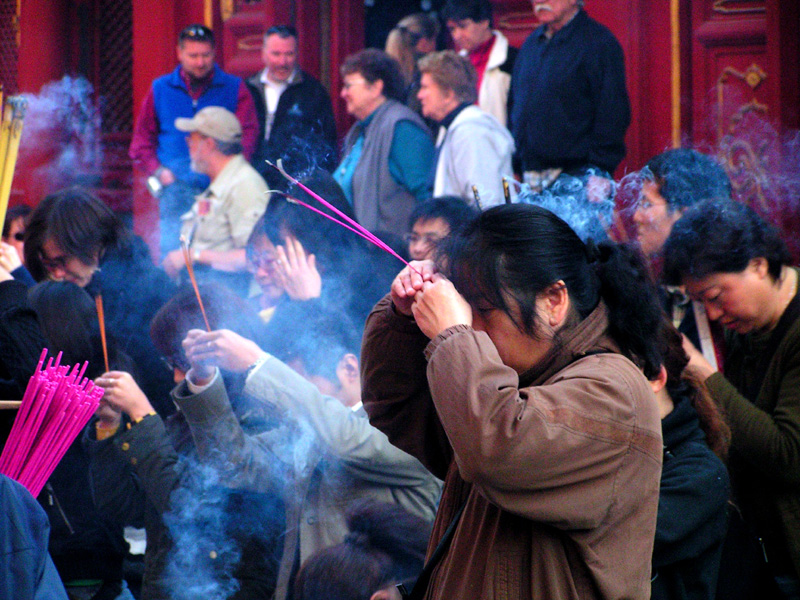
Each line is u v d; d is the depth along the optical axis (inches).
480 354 154.8
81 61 663.1
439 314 161.5
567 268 165.3
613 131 442.6
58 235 313.6
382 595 197.2
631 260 173.2
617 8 511.5
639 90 510.6
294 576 234.1
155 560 248.7
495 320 164.4
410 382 182.1
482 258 163.0
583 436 151.1
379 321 182.1
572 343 165.5
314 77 573.0
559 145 446.0
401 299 174.4
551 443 149.1
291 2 592.1
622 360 163.0
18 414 201.0
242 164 492.7
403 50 548.4
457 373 153.3
